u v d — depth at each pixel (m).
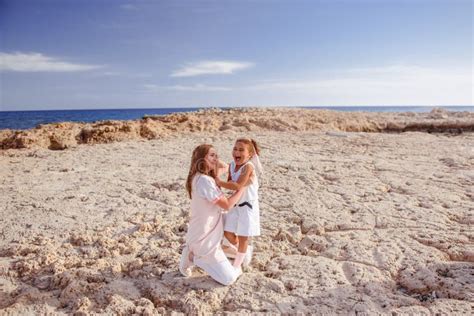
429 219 5.77
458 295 3.63
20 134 14.81
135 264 4.27
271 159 10.87
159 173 9.09
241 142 4.07
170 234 5.19
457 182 8.16
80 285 3.81
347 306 3.48
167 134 16.88
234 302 3.57
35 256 4.53
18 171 9.54
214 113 25.31
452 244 4.81
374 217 5.88
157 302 3.62
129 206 6.49
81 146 14.26
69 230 5.43
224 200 3.73
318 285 3.85
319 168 9.64
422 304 3.54
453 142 15.37
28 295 3.68
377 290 3.76
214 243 3.87
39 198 7.00
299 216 5.94
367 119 24.92
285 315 3.37
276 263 4.38
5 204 6.62
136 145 14.11
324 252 4.68
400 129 23.16
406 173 9.12
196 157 3.87
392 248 4.69
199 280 3.95
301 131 19.44
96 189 7.62
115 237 5.19
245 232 3.95
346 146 14.05
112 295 3.67
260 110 27.36
